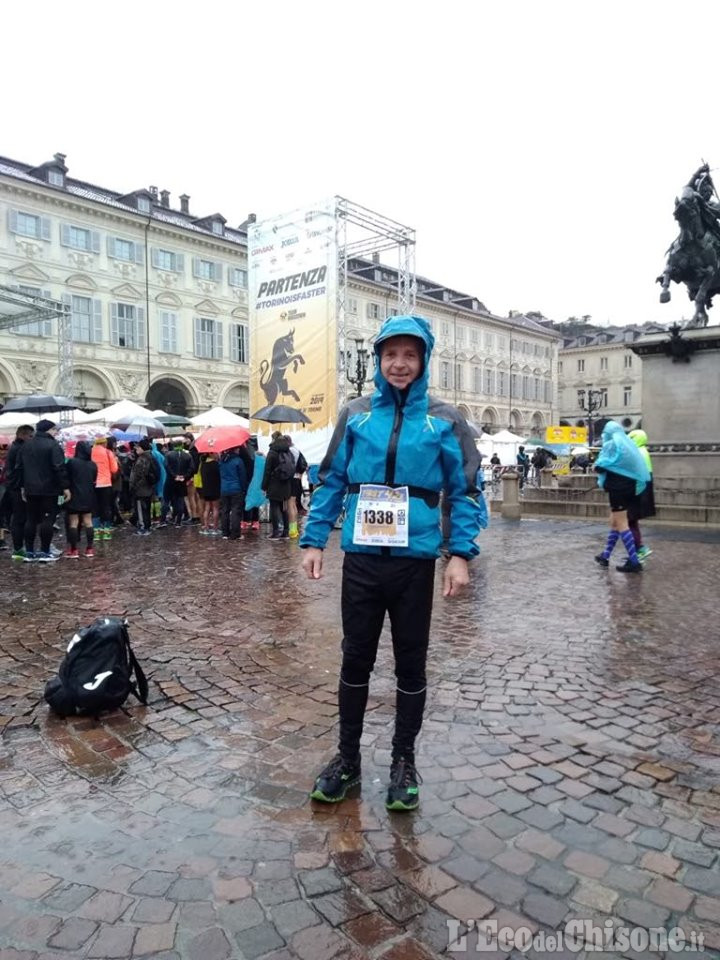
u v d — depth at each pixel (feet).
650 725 11.93
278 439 37.29
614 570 27.12
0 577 26.27
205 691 13.56
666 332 48.62
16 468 30.71
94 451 37.68
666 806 9.22
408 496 9.02
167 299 128.67
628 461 26.35
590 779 9.95
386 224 47.29
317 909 7.14
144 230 124.77
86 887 7.52
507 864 7.91
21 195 108.06
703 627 18.39
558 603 21.27
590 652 16.14
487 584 24.29
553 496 51.80
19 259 108.06
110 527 40.37
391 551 9.05
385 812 9.05
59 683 12.35
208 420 69.36
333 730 11.71
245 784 9.84
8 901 7.29
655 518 44.04
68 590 23.58
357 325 161.58
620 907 7.20
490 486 79.00
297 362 44.70
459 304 210.18
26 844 8.36
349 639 9.39
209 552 32.81
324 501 9.71
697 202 48.73
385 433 9.12
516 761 10.51
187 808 9.18
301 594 22.65
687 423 47.98
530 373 229.66
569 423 268.62
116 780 9.98
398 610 9.26
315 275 43.55
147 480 41.22
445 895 7.38
